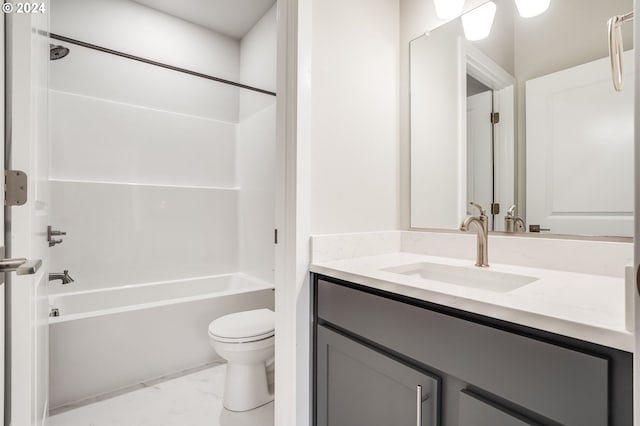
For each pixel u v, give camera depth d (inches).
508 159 49.1
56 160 86.5
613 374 22.5
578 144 42.6
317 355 47.5
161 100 102.1
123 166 96.3
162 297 99.1
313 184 49.8
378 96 59.2
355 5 55.7
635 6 18.1
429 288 33.4
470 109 53.2
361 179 56.3
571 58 43.4
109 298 90.7
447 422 31.8
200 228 108.2
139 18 97.7
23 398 30.9
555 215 44.4
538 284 35.5
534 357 25.9
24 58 30.1
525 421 26.0
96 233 91.4
